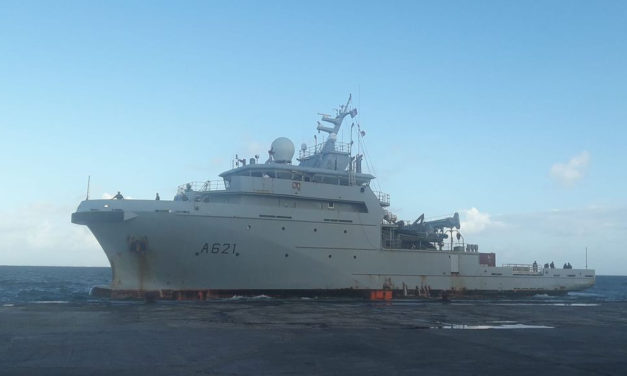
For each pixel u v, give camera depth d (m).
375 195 43.16
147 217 34.72
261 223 37.62
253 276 38.00
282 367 14.70
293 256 38.88
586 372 15.05
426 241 48.00
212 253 36.44
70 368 14.12
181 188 41.41
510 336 21.77
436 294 45.81
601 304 45.34
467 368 15.09
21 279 99.19
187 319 25.05
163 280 36.44
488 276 49.47
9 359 15.17
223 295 37.53
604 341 21.23
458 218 49.38
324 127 46.75
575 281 55.34
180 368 14.34
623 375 14.80
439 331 22.77
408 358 16.38
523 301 46.72
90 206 35.81
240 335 20.22
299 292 39.38
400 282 43.69
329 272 40.34
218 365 14.80
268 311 29.52
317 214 40.00
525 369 15.20
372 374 14.08
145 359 15.44
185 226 35.31
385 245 44.38
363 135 46.28
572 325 26.77
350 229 41.44
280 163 41.56
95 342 18.14
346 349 17.67
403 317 28.27
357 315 28.59
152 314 27.02
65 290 59.03
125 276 36.28
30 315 25.94
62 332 20.33
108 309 29.47
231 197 38.94
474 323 26.36
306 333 21.12
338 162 44.97
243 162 43.44
